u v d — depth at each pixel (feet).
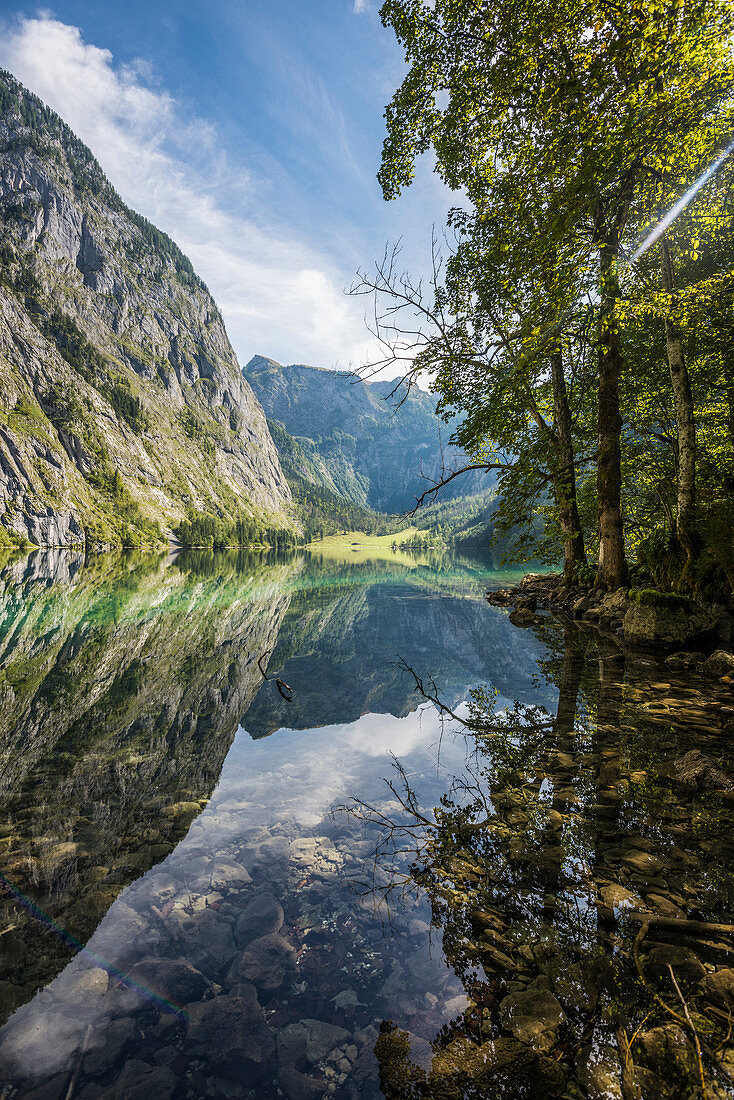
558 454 59.41
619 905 10.56
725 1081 6.79
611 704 26.55
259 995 9.14
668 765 18.21
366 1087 7.31
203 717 27.04
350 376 39.45
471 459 50.75
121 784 18.29
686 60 30.81
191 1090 7.34
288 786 18.47
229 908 11.52
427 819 15.38
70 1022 8.46
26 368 590.96
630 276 45.21
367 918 11.09
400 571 192.44
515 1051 7.60
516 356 43.14
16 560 215.92
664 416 63.26
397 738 24.08
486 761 19.79
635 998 8.29
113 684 32.40
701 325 48.67
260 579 142.41
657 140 33.65
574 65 33.32
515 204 38.78
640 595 45.06
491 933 10.27
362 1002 8.89
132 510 553.23
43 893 11.78
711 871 11.72
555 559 75.05
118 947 10.22
